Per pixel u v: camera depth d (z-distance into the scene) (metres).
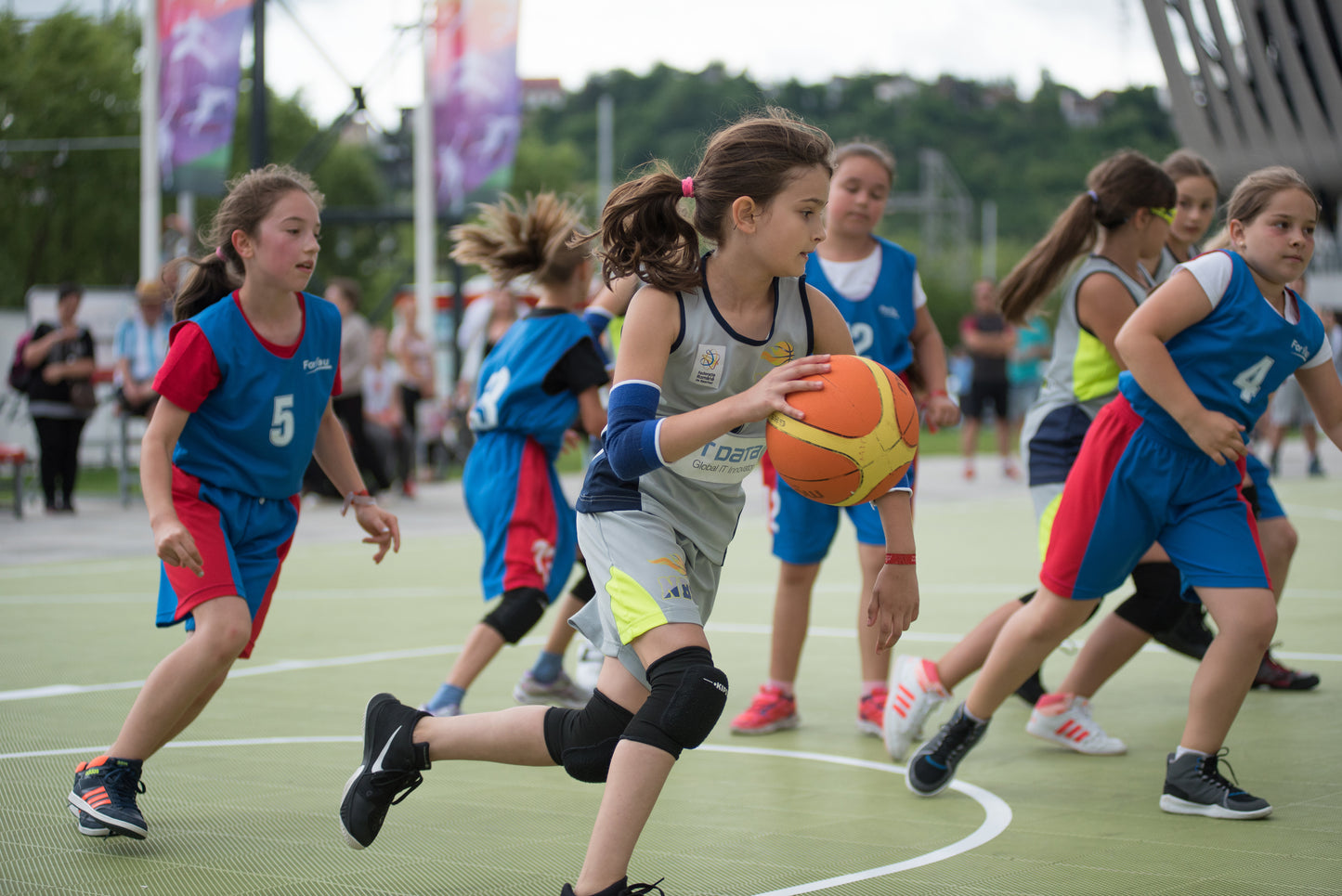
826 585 9.64
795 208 3.00
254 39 19.33
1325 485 17.88
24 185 34.62
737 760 4.76
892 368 5.41
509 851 3.60
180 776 4.41
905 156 110.06
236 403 3.77
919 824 3.90
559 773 4.57
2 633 7.46
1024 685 5.67
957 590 9.07
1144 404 4.07
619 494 3.20
